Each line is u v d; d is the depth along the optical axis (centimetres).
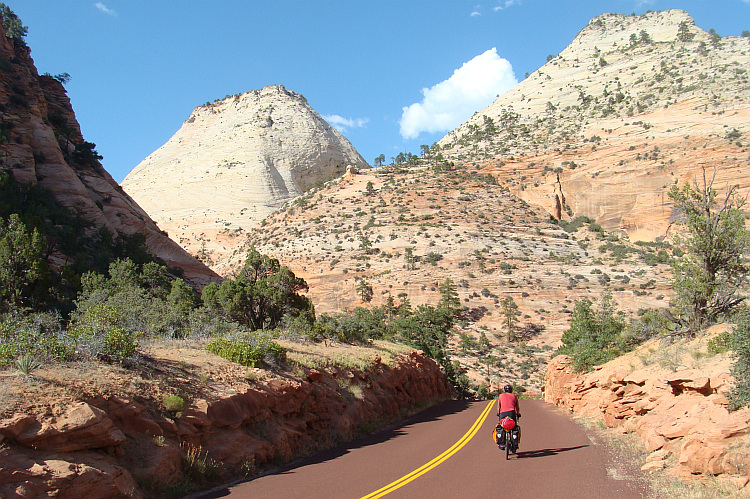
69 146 8162
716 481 909
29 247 2756
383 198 14225
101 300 2536
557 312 8888
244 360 1555
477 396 6109
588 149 14562
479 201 13525
